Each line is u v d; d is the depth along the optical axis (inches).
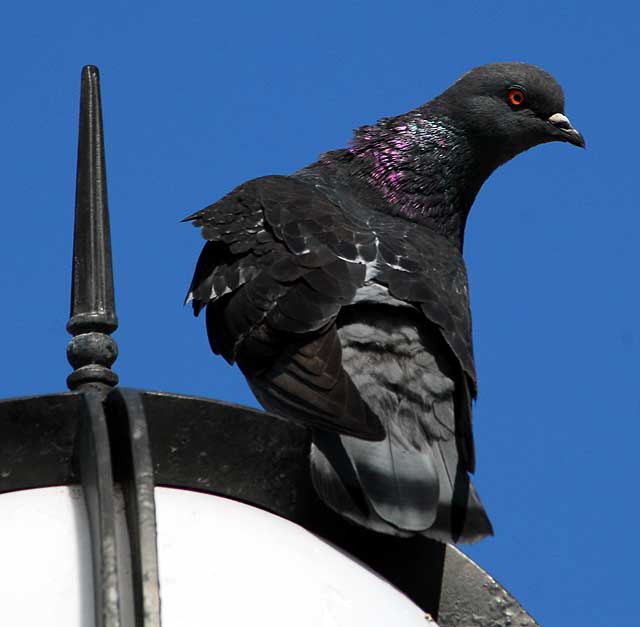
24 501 244.8
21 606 219.5
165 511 247.0
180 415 265.7
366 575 253.0
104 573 211.0
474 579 303.0
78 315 284.0
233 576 234.1
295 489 288.7
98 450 227.6
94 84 301.0
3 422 252.7
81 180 293.3
